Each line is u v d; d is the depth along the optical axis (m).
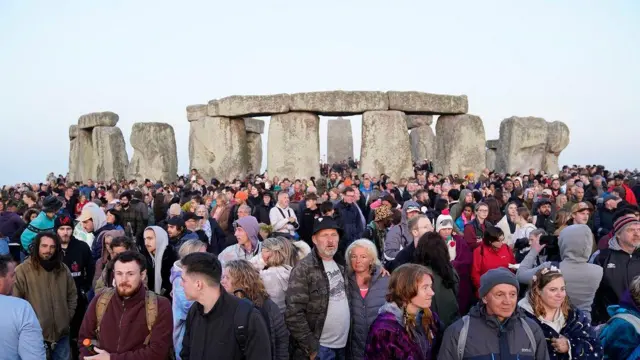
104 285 4.88
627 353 3.40
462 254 5.48
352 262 4.16
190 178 18.06
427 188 13.11
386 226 6.64
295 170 17.94
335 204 8.80
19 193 14.09
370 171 17.48
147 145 21.73
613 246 4.71
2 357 3.34
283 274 4.59
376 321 3.38
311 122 18.06
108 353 3.46
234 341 3.13
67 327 4.82
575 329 3.53
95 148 22.88
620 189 10.38
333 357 4.06
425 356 3.38
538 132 20.47
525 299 3.74
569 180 13.92
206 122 19.52
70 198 12.64
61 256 4.83
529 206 11.02
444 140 19.02
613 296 4.59
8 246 6.79
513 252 6.56
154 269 5.23
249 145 26.47
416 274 3.34
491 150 30.33
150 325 3.54
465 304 5.40
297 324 3.97
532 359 3.21
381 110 17.81
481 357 3.21
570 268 4.36
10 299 3.47
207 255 3.24
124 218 8.80
